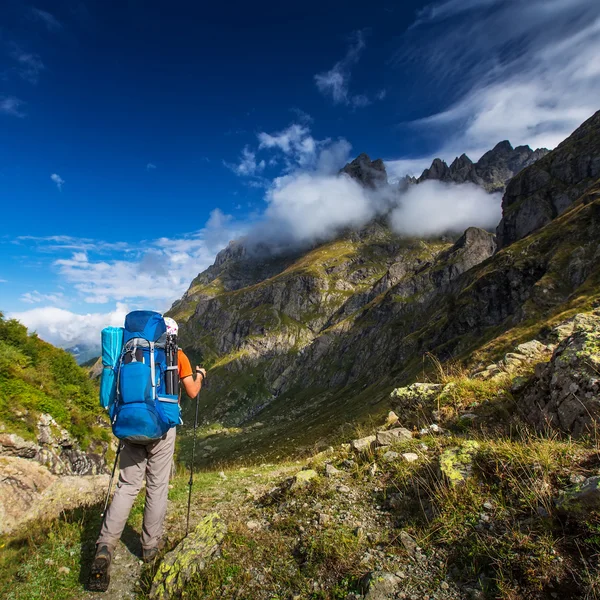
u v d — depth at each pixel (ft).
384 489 17.92
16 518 22.39
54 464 35.37
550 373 21.68
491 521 13.11
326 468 21.91
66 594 15.31
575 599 9.94
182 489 30.83
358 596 11.73
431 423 25.27
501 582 10.91
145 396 16.42
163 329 18.07
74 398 44.91
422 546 13.41
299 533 16.08
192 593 13.92
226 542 16.11
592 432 17.01
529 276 579.48
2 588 15.57
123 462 17.33
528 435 19.17
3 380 36.40
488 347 331.36
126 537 19.62
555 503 12.51
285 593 12.98
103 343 17.53
